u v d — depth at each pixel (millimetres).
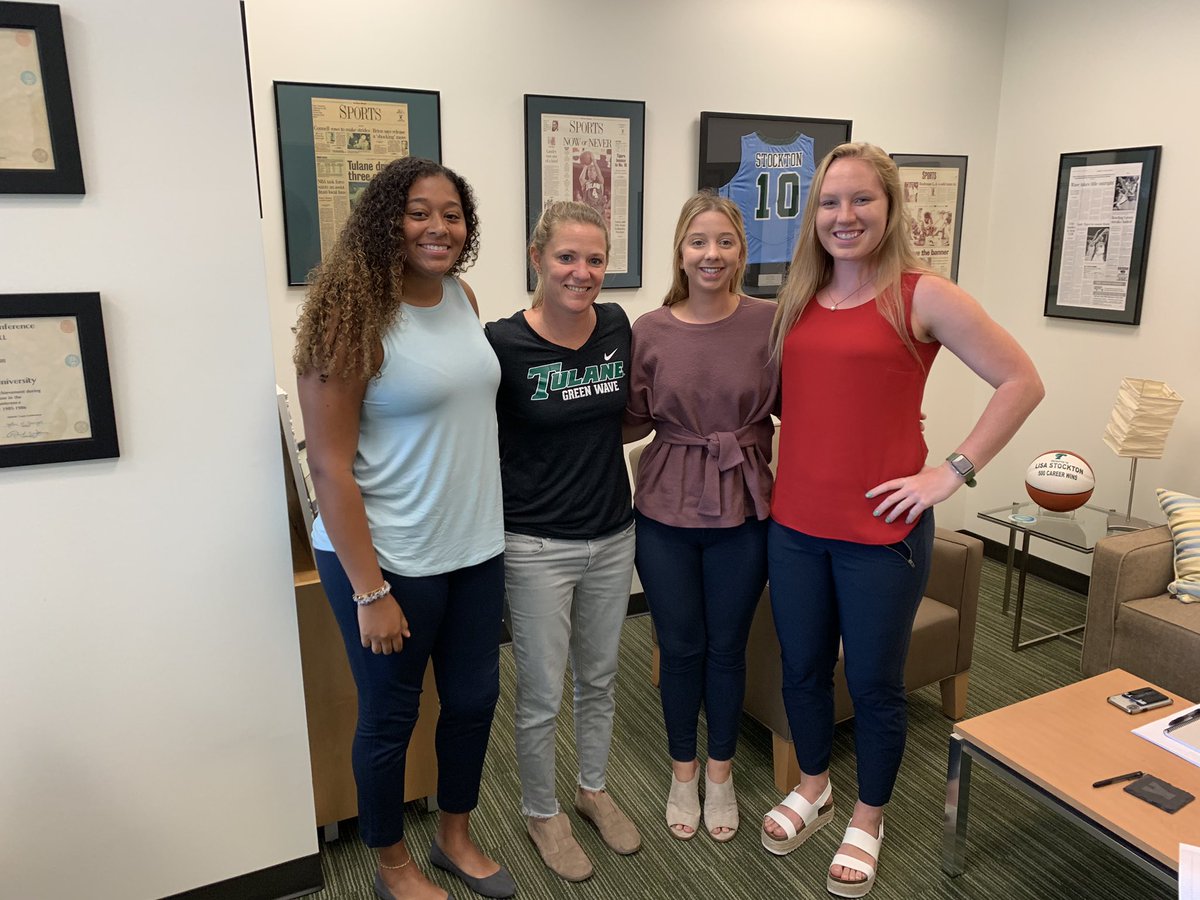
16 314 1499
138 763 1787
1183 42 3145
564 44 3025
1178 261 3250
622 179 3213
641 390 1988
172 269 1610
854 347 1787
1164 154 3252
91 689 1715
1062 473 3180
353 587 1617
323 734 2072
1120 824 1621
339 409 1530
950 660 2619
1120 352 3498
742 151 3391
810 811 2152
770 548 2010
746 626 2115
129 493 1666
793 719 2121
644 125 3207
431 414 1604
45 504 1607
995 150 3945
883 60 3605
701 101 3301
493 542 1765
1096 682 2158
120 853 1814
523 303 3178
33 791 1710
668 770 2473
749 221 3469
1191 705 2027
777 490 1976
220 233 1634
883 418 1812
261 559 1805
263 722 1882
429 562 1670
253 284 1679
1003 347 1742
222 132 1597
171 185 1579
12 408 1535
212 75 1570
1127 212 3385
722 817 2193
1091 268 3557
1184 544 2795
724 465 1947
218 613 1790
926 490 1777
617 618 2045
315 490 1591
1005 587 3588
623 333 1926
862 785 2039
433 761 2232
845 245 1778
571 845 2086
